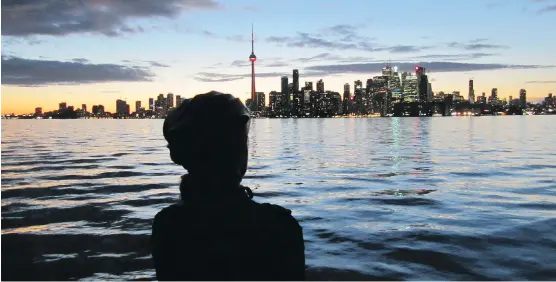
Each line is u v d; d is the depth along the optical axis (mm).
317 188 11227
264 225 1169
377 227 6867
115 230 6789
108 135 56469
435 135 47156
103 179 13281
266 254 1155
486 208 8273
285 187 11461
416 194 10031
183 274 1157
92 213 8141
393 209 8320
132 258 5402
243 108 1282
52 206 8836
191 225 1169
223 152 1188
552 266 4871
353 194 10195
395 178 13039
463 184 11609
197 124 1188
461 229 6633
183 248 1164
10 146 32312
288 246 1180
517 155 21188
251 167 16641
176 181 12828
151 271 4945
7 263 5195
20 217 7770
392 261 5168
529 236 6168
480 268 4852
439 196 9719
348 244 5930
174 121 1235
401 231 6578
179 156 1206
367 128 80688
